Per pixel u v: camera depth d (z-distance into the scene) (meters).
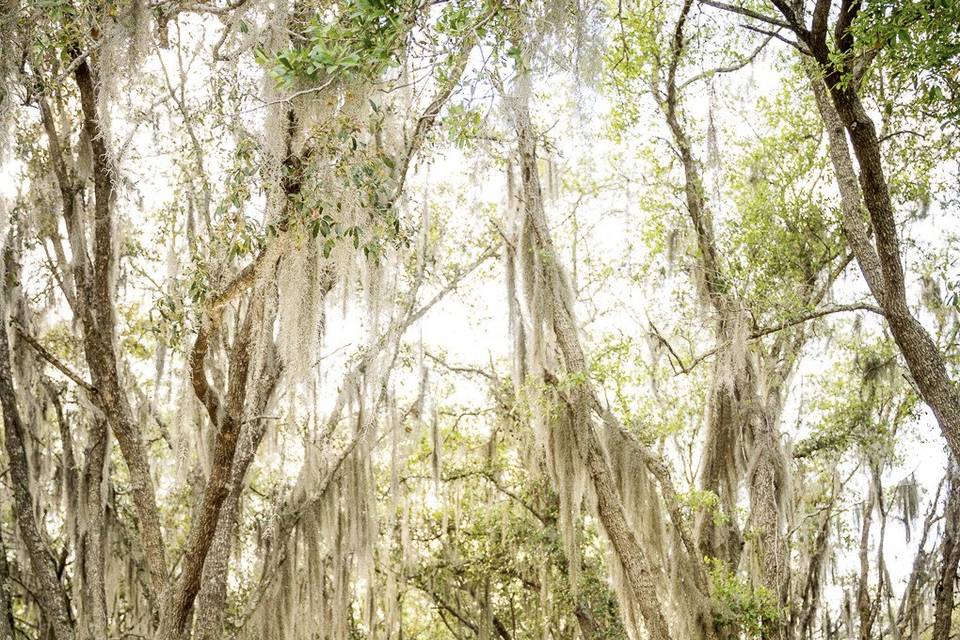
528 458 18.72
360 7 7.56
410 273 16.69
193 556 11.60
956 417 9.77
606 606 19.42
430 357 19.64
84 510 16.17
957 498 16.55
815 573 20.00
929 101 9.14
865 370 19.62
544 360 14.60
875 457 19.70
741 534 17.38
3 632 14.67
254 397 11.86
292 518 16.23
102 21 9.28
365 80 8.30
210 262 10.27
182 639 11.67
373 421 15.80
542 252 14.77
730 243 17.55
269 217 9.31
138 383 19.14
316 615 16.25
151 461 20.27
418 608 25.34
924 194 16.67
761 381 17.27
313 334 9.58
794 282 17.81
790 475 17.34
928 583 18.98
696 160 17.39
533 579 21.14
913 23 8.69
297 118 8.95
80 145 12.83
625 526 14.31
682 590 14.47
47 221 14.75
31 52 9.50
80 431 18.64
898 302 9.98
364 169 8.89
